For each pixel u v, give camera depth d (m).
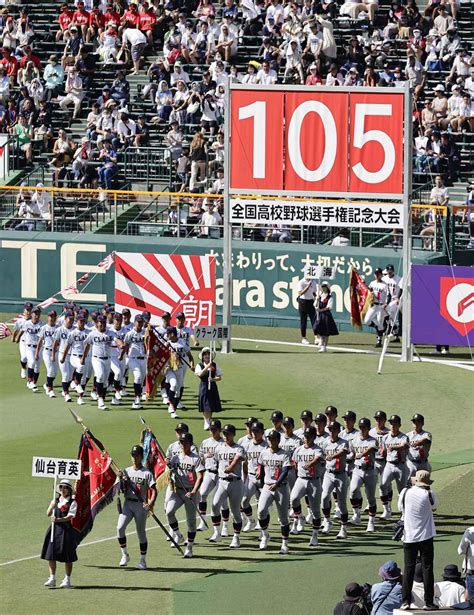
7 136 90.50
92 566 43.09
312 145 70.81
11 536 45.72
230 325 72.56
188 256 71.44
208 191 84.06
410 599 36.94
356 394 64.12
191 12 95.81
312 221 71.75
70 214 82.44
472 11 91.00
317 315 72.38
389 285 72.69
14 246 82.06
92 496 41.81
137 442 56.72
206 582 41.47
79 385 63.97
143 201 81.69
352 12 91.69
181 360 60.91
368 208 70.81
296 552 44.53
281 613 38.69
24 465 53.81
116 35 95.12
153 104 90.50
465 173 83.44
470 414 61.28
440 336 69.56
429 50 88.69
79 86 92.38
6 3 100.56
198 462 43.94
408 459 47.69
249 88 71.12
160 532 46.88
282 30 90.62
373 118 70.00
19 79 93.81
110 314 63.38
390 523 47.91
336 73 86.62
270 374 67.75
